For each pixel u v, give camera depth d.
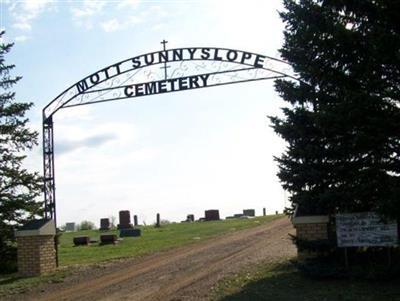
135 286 15.12
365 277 12.41
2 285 17.28
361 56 11.98
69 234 40.66
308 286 12.51
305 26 12.53
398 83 12.02
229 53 19.22
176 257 20.52
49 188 20.72
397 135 11.80
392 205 10.98
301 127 12.85
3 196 22.00
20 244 19.05
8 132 22.41
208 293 12.99
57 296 14.77
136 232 33.50
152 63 20.02
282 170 13.20
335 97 12.73
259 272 14.91
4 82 22.73
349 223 12.97
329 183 12.84
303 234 14.24
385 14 11.68
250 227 31.95
